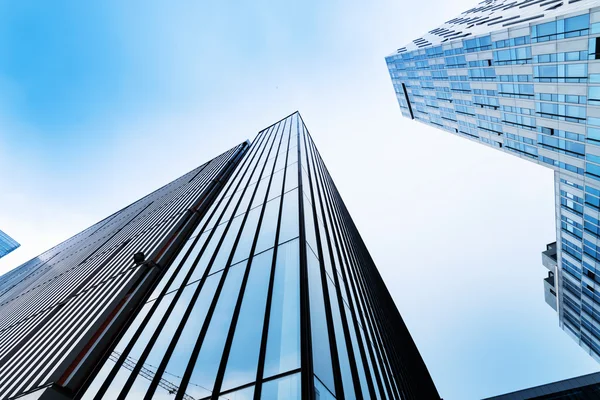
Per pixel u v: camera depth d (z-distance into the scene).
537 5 41.59
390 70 85.00
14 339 34.12
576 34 29.72
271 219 17.09
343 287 15.69
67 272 52.44
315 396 6.87
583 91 31.36
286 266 11.87
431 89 68.06
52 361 20.81
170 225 32.19
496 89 46.03
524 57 37.31
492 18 52.16
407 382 27.38
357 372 10.49
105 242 56.62
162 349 10.88
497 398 38.12
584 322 46.22
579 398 35.19
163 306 14.31
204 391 8.23
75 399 10.76
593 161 33.56
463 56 49.44
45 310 37.12
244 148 64.88
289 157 28.89
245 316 10.41
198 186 47.44
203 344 10.08
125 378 10.31
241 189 27.84
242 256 14.81
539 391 37.16
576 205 39.34
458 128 67.62
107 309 18.20
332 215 26.20
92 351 14.23
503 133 50.94
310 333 8.59
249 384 7.80
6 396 20.23
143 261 23.44
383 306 38.00
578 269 43.03
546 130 39.66
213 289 13.27
